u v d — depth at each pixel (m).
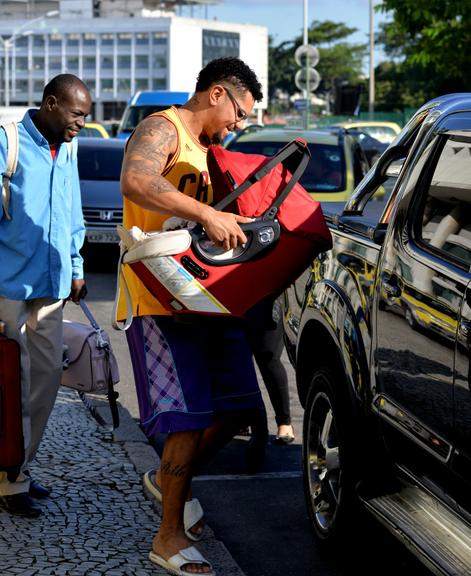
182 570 4.28
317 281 4.91
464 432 3.51
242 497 5.46
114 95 121.25
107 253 14.44
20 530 4.68
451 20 18.11
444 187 4.02
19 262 4.74
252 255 4.05
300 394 5.21
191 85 108.94
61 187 4.81
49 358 4.92
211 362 4.49
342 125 31.67
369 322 4.30
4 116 17.12
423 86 69.94
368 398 4.29
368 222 4.77
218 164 4.16
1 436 4.62
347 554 4.65
